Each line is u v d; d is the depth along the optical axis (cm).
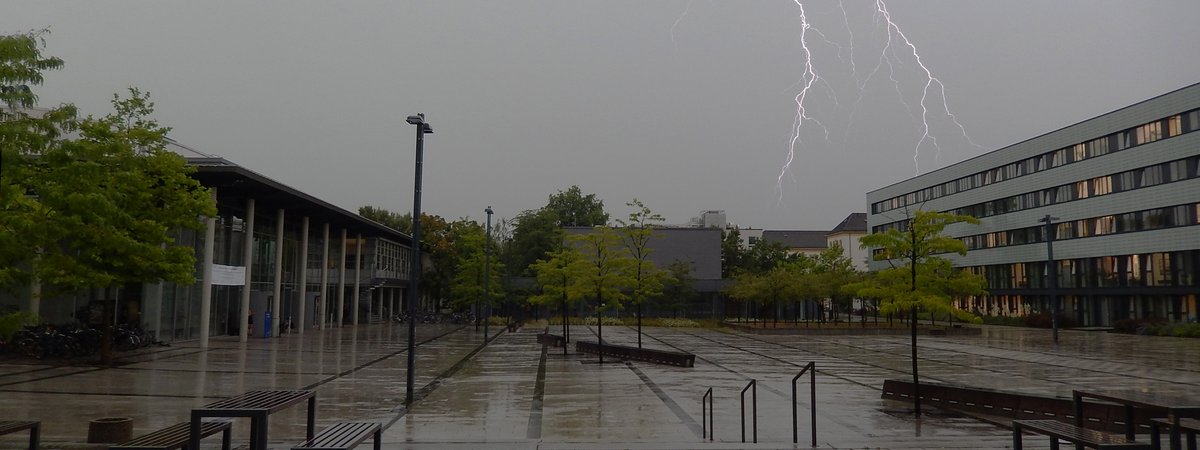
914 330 1488
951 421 1391
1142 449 801
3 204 1040
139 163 2334
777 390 1875
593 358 2842
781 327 5316
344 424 855
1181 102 5172
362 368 2391
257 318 4006
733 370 2419
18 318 1074
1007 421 1361
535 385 1944
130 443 781
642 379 2105
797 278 5581
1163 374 2445
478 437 1183
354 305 5444
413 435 1202
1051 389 2022
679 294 6456
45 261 1502
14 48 1002
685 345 3822
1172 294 5262
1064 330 5684
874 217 9519
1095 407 1296
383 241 6353
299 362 2578
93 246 2255
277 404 877
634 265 3186
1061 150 6369
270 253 4397
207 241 3262
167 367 2353
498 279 6328
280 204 4100
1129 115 5631
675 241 7388
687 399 1686
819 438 1180
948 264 1622
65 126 1140
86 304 3108
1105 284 5841
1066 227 6278
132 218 2286
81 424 1309
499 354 3023
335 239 5684
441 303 7831
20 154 1012
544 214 8450
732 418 1414
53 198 1096
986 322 6919
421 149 1802
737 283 6000
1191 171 5103
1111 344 4081
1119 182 5722
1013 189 6969
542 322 6431
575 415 1437
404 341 3791
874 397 1747
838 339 4506
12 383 1897
